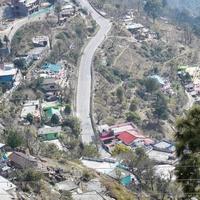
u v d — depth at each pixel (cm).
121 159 9000
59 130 12369
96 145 12212
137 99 15912
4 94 14125
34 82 14812
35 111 13362
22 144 8019
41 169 6488
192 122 3194
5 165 6681
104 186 6359
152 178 7838
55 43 17525
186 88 17850
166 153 11850
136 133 13112
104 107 14888
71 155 9600
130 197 6412
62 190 5978
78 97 15062
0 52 16338
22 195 5509
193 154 3167
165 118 15175
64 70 16125
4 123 11562
